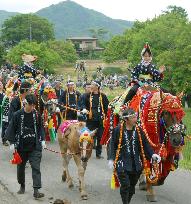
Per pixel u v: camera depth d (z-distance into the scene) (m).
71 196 10.49
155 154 9.00
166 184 11.39
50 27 141.12
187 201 10.10
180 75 41.28
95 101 14.15
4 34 139.62
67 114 16.59
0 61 77.56
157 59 43.94
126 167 8.92
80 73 88.62
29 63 15.46
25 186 11.20
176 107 9.54
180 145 9.52
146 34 52.62
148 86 10.48
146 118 9.81
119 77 65.75
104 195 10.55
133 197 10.31
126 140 8.96
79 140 10.11
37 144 10.20
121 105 10.68
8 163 13.73
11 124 10.13
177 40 43.31
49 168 13.07
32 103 10.02
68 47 105.00
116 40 89.69
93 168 13.05
